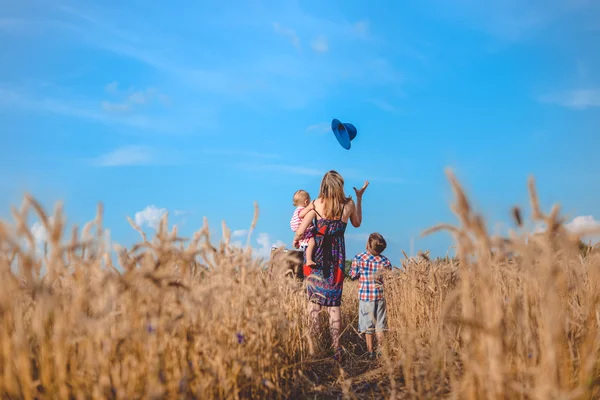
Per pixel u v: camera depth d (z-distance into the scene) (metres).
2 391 2.56
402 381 4.81
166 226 3.16
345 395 4.35
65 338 2.62
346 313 8.30
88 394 2.71
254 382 3.99
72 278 2.87
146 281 2.98
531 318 3.07
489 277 2.70
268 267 4.86
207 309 3.63
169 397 2.91
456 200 2.51
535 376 2.70
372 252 6.75
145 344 2.80
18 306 2.86
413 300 6.08
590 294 3.53
